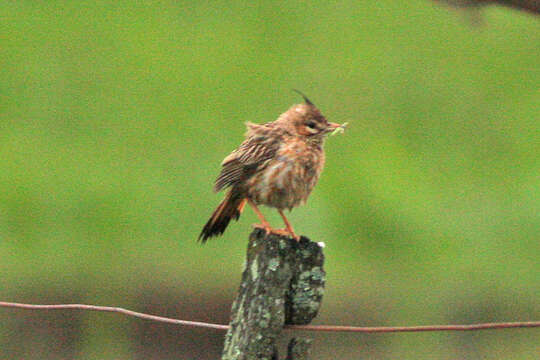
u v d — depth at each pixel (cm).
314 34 2047
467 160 1761
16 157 1650
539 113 1853
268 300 658
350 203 1603
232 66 1936
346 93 1895
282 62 1955
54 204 1547
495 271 1470
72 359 1199
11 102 1803
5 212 1523
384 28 2081
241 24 2056
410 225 1570
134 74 1897
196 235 1509
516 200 1647
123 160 1673
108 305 1271
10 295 1297
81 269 1399
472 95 1920
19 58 1923
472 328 692
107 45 1983
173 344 1227
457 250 1527
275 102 1847
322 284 669
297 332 1244
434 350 1266
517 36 2089
